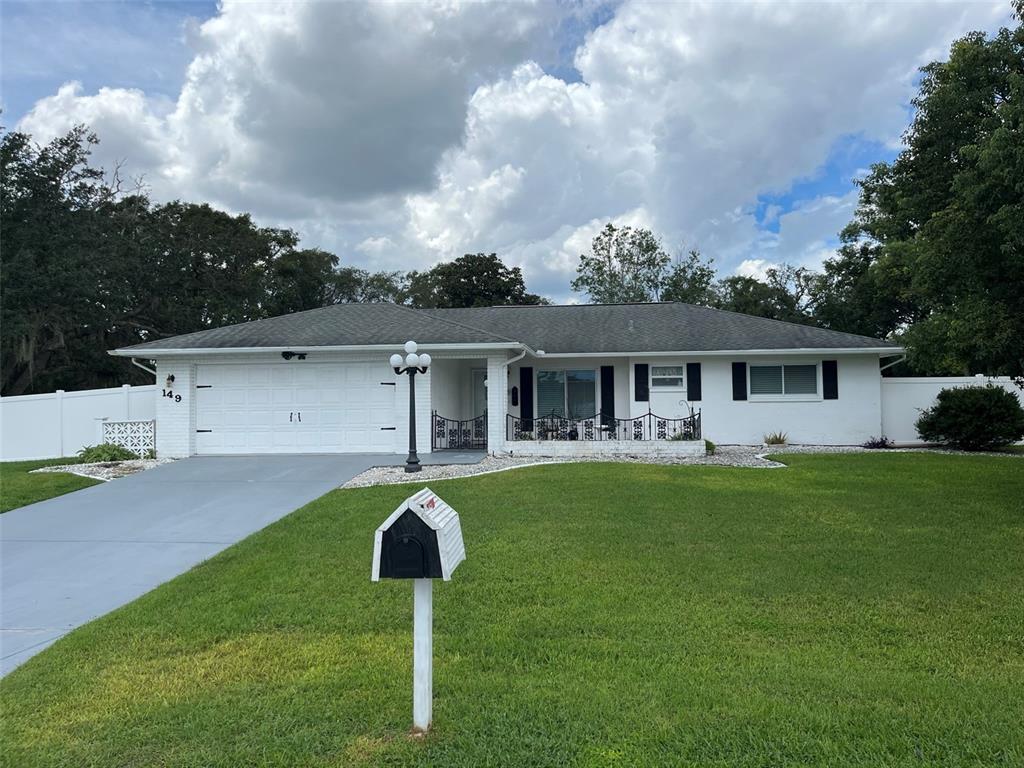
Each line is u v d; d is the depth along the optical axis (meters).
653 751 3.19
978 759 3.08
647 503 9.27
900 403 18.61
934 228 9.09
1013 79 7.46
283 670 4.27
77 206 29.16
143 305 33.38
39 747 3.37
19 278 25.11
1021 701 3.66
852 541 7.30
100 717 3.67
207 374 15.69
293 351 15.17
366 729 3.46
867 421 17.78
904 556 6.68
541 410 19.09
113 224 31.70
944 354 16.44
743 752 3.17
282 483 11.73
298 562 6.76
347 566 6.56
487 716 3.55
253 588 5.98
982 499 9.56
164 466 13.84
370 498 9.93
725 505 9.15
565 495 9.86
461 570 6.31
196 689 4.02
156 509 9.88
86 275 26.94
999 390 16.58
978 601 5.38
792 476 11.73
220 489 11.28
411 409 12.73
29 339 27.66
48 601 6.06
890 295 28.48
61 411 17.88
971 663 4.23
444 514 3.54
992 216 7.47
